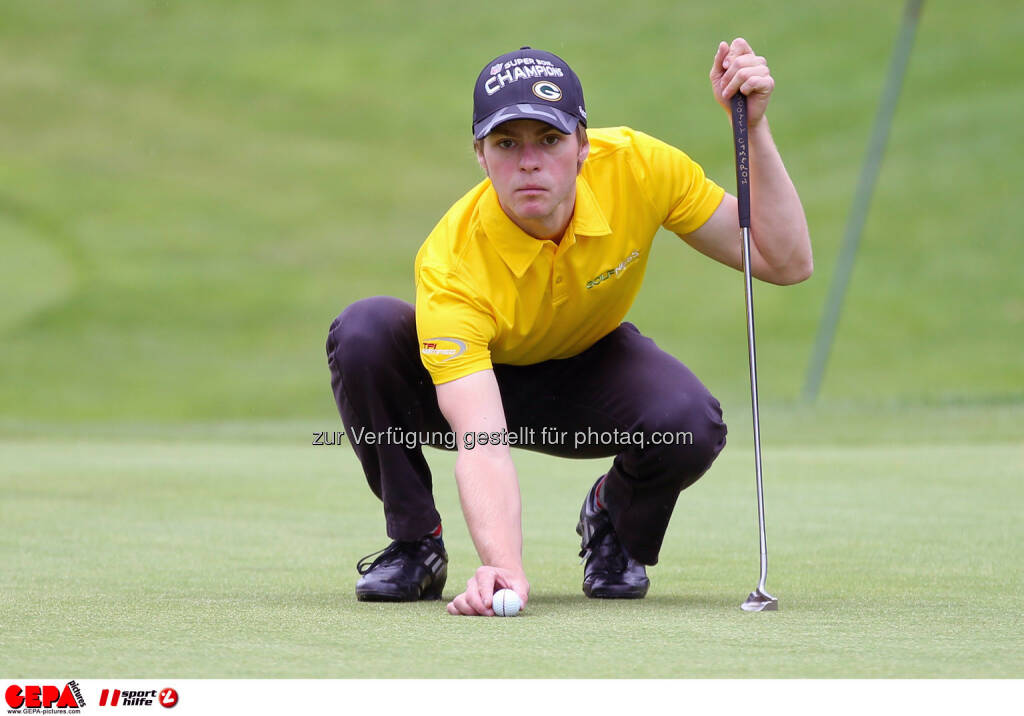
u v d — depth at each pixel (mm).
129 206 100625
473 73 122500
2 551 16047
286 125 115188
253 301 87250
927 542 16562
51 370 75812
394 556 12562
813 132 108312
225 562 15133
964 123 107312
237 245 95438
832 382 76375
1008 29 119375
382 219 99875
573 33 126562
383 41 129000
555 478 26047
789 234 12516
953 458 28531
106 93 119562
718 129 109125
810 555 15516
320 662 8672
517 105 11016
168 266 91625
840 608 11289
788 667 8469
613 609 11391
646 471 12469
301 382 75250
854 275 91312
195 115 116562
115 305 85938
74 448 34281
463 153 110062
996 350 80812
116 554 15812
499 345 12148
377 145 111938
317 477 25844
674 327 85438
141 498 22250
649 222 12336
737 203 12234
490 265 11672
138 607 11422
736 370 78500
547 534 18188
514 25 129625
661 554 15812
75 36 129125
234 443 36438
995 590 12594
